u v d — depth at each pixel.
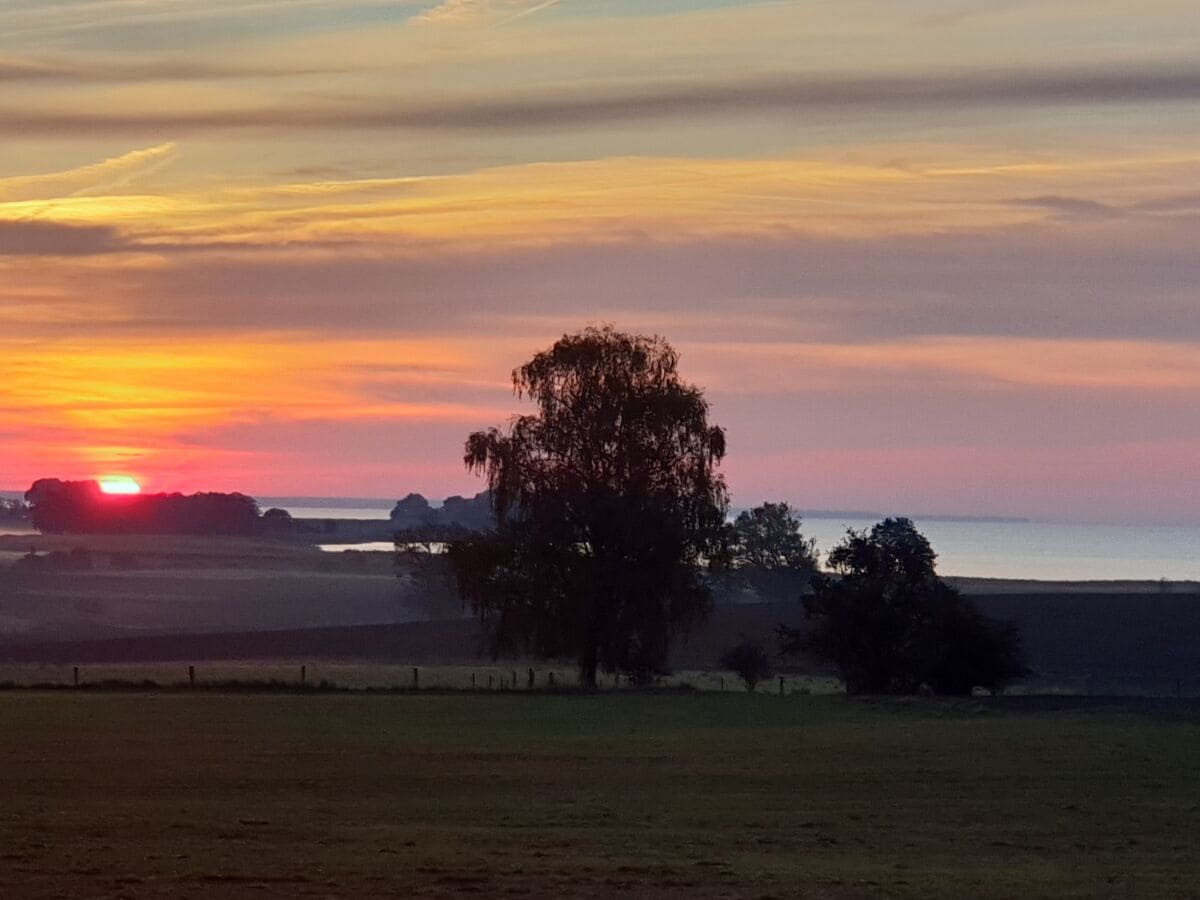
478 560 68.81
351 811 27.88
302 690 64.56
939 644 61.88
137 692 61.84
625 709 54.91
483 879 19.69
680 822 26.92
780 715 51.88
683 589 68.69
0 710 51.53
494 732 45.12
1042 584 190.00
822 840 24.91
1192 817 28.27
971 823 27.30
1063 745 41.41
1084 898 19.41
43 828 24.67
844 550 64.75
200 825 25.23
